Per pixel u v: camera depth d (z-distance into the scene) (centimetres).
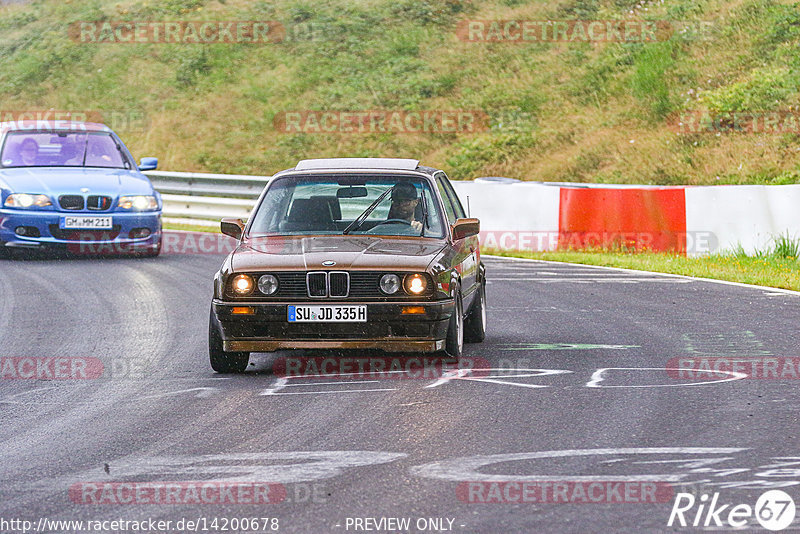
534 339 3359
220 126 10888
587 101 10050
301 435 2136
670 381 2669
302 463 1925
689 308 4050
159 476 1850
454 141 9844
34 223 5509
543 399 2456
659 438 2091
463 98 10569
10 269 5275
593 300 4294
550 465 1898
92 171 5844
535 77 10631
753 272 5103
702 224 5838
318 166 3228
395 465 1905
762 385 2616
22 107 11775
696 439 2083
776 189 5591
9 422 2297
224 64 11969
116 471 1888
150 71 12069
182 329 3606
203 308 4069
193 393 2575
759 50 10025
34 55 12794
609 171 8756
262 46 12219
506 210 6506
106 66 12262
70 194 5569
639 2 11569
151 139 10850
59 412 2392
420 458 1952
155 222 5766
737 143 8706
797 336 3391
